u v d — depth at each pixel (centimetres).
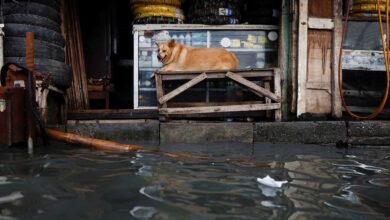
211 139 457
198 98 595
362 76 572
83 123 475
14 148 353
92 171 240
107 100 704
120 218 146
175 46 554
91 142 359
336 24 538
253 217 151
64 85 475
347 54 558
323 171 262
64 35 616
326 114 543
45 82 392
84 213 152
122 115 522
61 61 479
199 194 187
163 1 586
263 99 520
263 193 192
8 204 164
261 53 595
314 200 181
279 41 575
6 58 428
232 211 159
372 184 221
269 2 594
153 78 599
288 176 240
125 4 867
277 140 455
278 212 159
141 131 460
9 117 331
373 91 574
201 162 288
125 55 884
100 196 179
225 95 595
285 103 554
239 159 309
